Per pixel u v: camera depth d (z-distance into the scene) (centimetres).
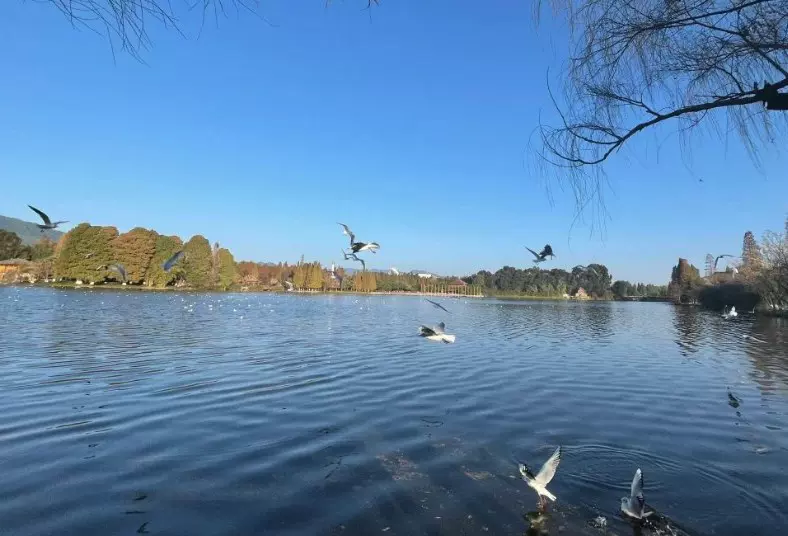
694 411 1326
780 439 1096
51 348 2153
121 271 2666
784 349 2766
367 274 13200
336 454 955
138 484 804
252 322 3750
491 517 731
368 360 2034
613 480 871
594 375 1836
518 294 13800
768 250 5744
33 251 10338
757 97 365
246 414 1201
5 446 957
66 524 678
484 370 1877
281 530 678
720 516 751
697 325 4584
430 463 925
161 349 2200
